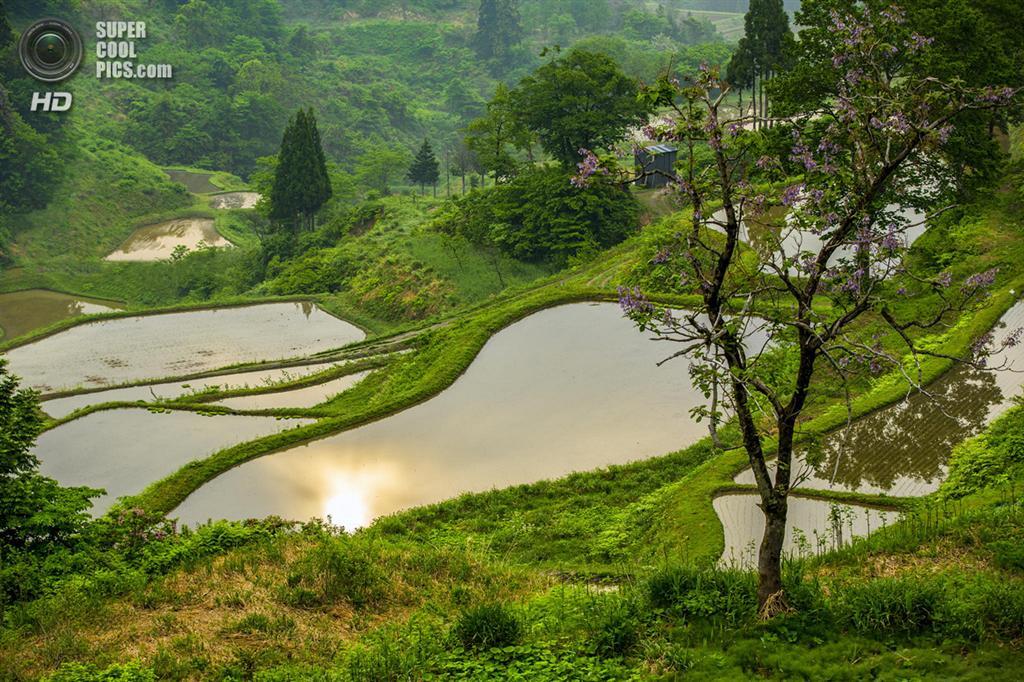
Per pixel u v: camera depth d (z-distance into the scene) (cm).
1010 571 1780
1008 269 4319
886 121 1576
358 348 6581
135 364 6994
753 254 5047
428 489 3538
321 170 11894
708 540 2709
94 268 13800
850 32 1689
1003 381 3528
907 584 1584
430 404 4319
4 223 14125
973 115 4184
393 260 9044
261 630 1753
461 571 2252
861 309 1549
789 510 2861
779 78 4600
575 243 8531
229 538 2350
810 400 3694
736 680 1424
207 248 13662
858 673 1404
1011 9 5088
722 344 1569
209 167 19625
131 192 16412
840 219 1647
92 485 3966
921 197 4434
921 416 3372
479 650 1616
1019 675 1348
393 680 1549
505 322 5106
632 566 2534
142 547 2264
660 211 9250
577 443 3812
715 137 1595
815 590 1644
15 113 15062
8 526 2125
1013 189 5147
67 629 1697
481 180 16950
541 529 3098
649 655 1523
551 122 9462
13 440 2319
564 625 1706
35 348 7456
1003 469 2798
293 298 9062
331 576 2022
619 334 4900
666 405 4078
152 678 1511
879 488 2972
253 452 3912
